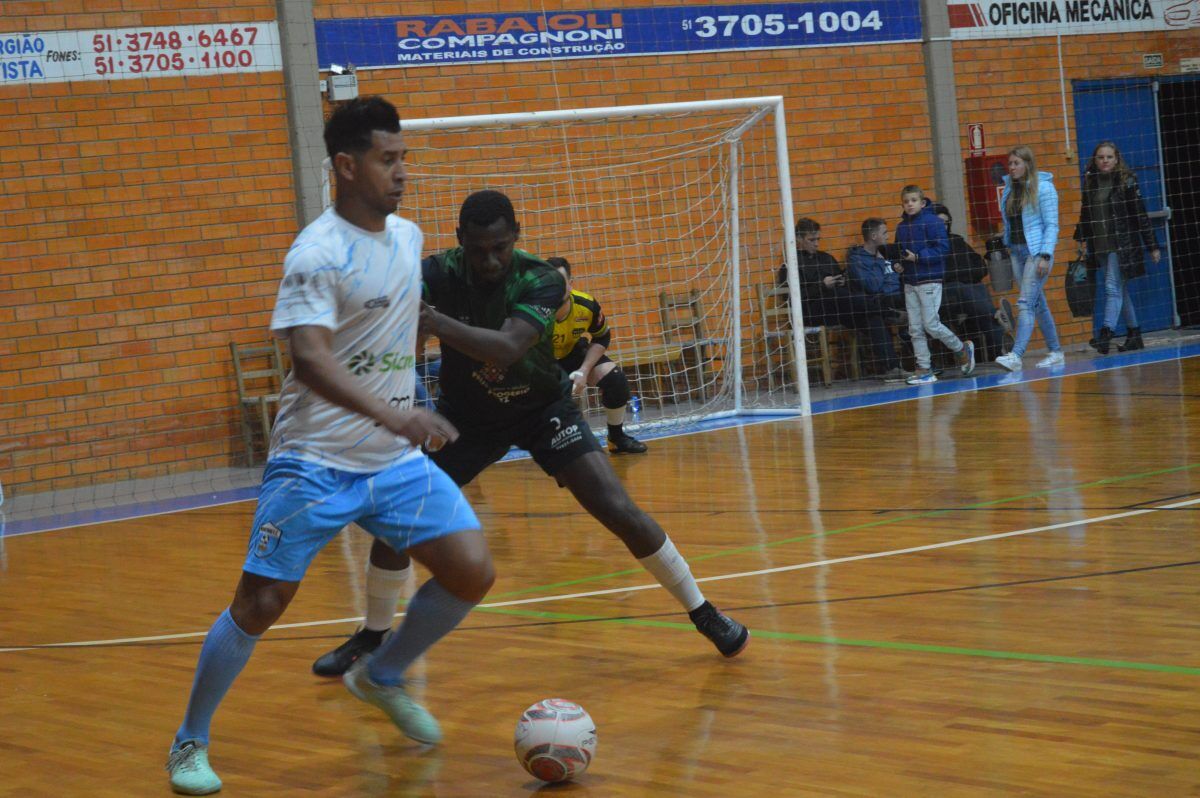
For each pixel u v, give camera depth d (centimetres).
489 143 1981
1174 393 1652
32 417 1708
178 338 1789
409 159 1933
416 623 558
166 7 1778
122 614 927
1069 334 2370
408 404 558
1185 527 927
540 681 680
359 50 1905
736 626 701
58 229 1723
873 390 2023
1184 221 2469
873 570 874
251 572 534
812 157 2198
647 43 2083
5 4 1694
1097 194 2147
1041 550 891
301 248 504
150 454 1772
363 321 520
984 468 1252
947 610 755
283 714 650
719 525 1088
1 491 1623
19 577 1110
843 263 2220
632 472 1438
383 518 547
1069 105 2386
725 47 2134
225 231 1816
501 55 1994
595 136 2042
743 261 2138
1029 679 613
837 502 1149
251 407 1825
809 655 687
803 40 2188
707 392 2048
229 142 1817
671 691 645
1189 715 548
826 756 532
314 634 820
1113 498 1052
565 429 704
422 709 576
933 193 2291
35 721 664
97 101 1744
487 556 556
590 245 2034
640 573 940
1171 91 2470
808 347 2128
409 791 530
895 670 646
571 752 524
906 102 2264
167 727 642
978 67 2309
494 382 694
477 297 676
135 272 1766
